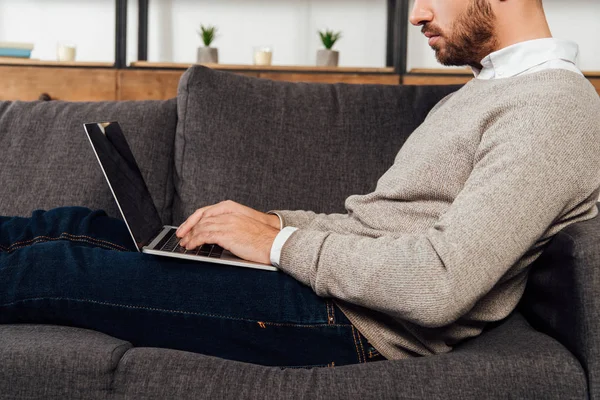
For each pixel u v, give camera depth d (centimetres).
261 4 369
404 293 85
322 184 146
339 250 92
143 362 85
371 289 87
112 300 96
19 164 150
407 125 152
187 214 146
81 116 156
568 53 111
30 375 84
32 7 365
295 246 96
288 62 372
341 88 159
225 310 96
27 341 87
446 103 122
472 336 101
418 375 84
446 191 103
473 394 82
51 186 147
